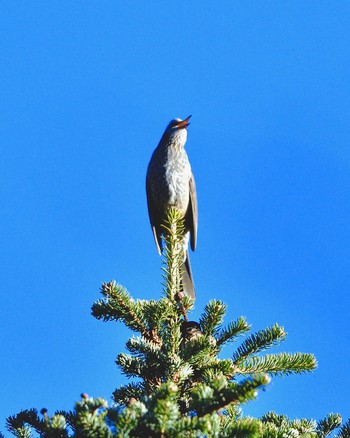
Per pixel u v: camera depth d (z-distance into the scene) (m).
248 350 8.46
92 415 5.65
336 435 7.99
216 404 6.02
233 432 5.93
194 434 5.73
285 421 7.97
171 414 5.56
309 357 8.12
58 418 5.91
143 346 8.29
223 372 7.79
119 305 8.95
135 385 8.17
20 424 7.61
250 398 5.93
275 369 8.12
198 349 8.08
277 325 8.47
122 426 5.52
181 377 7.82
